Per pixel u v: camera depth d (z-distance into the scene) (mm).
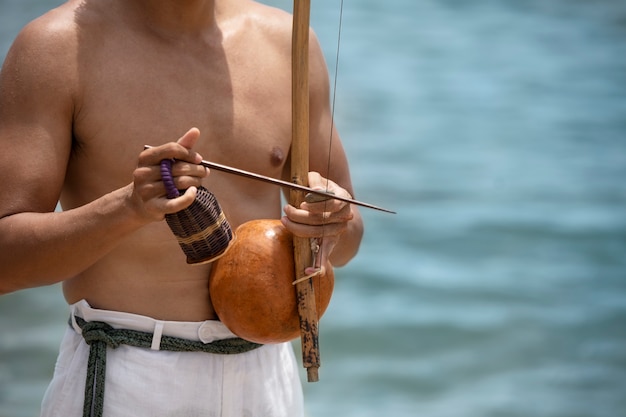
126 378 7648
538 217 30172
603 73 44938
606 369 22281
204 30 8055
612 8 55562
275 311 7484
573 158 35250
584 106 40719
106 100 7617
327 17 50562
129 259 7711
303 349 7539
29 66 7484
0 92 7531
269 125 8164
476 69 44750
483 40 49000
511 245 28438
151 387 7668
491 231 29234
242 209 8086
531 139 36844
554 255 28000
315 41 8836
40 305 22844
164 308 7762
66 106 7543
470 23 51781
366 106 39250
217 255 7074
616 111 40188
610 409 20641
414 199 31125
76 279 7887
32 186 7406
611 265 27438
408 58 45562
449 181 32594
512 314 24562
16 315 22438
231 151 7996
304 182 7543
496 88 42344
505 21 52500
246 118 8055
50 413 7871
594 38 50062
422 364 22297
